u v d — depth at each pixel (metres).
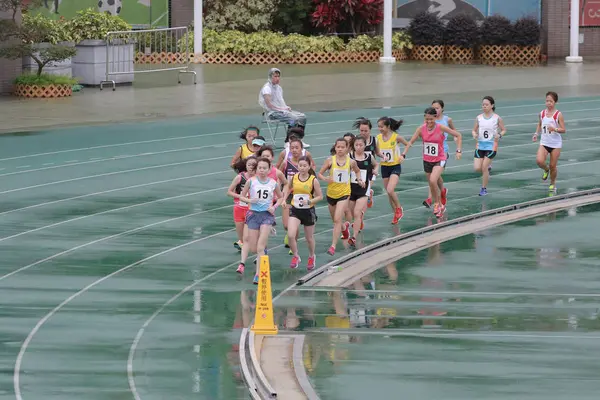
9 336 30.91
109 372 28.12
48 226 44.22
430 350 29.69
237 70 95.88
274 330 31.28
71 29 85.38
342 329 31.77
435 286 36.88
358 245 42.19
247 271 38.41
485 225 46.03
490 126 50.22
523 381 27.08
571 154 61.56
